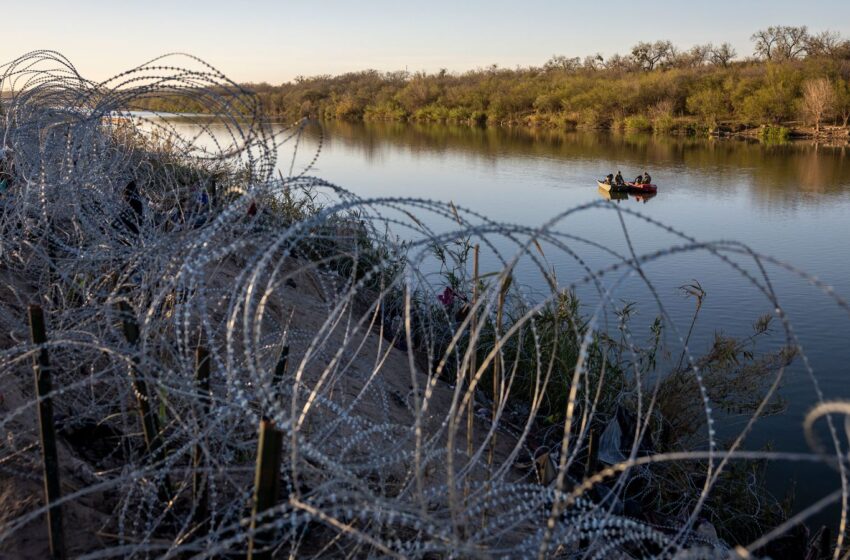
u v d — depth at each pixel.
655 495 4.77
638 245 17.97
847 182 30.59
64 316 3.74
